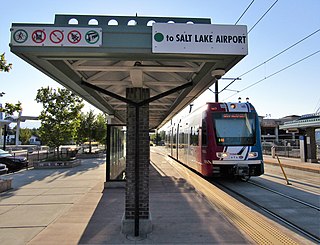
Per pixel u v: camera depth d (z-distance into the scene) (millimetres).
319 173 16641
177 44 4102
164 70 5309
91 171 16312
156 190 9891
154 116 16172
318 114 24047
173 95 8219
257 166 12688
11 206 7754
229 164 12461
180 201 8133
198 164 14406
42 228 5797
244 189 11336
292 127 24266
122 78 6461
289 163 21656
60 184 11531
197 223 6020
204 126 13430
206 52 4109
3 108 9641
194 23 4332
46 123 20453
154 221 6172
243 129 12914
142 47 4105
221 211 7172
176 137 25219
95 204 7887
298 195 10039
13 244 4906
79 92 7094
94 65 5230
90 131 30562
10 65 9188
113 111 11688
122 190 10094
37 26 4027
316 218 7090
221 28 4145
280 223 6625
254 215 7191
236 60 4402
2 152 19031
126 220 5496
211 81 5723
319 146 32875
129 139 5875
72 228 5738
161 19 4367
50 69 4863
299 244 5070
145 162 5789
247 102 13734
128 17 4340
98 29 4086
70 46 4031
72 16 4273
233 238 5148
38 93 20406
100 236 5266
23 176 14141
